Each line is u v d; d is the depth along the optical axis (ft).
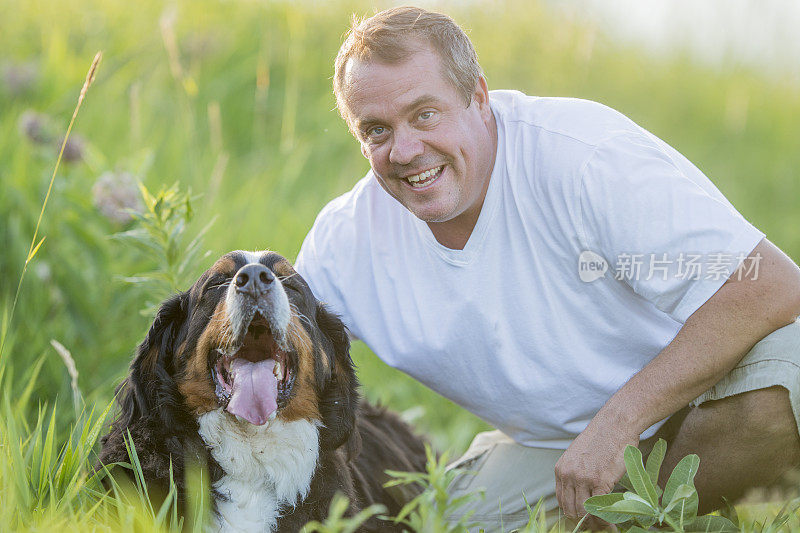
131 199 21.08
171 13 23.45
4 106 30.27
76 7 37.65
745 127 51.93
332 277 16.35
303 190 33.17
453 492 17.08
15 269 21.45
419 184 14.32
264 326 15.44
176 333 15.37
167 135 31.50
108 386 19.56
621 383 15.06
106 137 30.04
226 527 14.55
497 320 14.97
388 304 15.79
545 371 15.11
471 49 14.46
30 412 18.95
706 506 15.69
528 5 46.57
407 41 13.80
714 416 14.79
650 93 51.72
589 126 14.42
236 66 37.50
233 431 14.67
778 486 15.52
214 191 25.17
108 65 33.88
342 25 41.22
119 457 14.30
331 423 15.66
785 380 14.07
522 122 14.85
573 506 13.98
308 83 39.19
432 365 15.83
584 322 14.87
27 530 11.87
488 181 14.74
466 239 15.16
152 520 12.87
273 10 41.11
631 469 12.73
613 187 13.84
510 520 16.63
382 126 14.17
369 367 24.72
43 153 23.94
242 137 35.47
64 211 21.43
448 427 23.53
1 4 36.40
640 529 12.57
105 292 20.88
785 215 43.65
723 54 56.80
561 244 14.51
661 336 15.02
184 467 14.47
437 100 13.84
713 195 14.58
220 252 24.54
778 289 13.62
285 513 14.78
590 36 39.63
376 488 17.12
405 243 15.64
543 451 16.60
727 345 13.70
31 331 20.27
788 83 57.77
